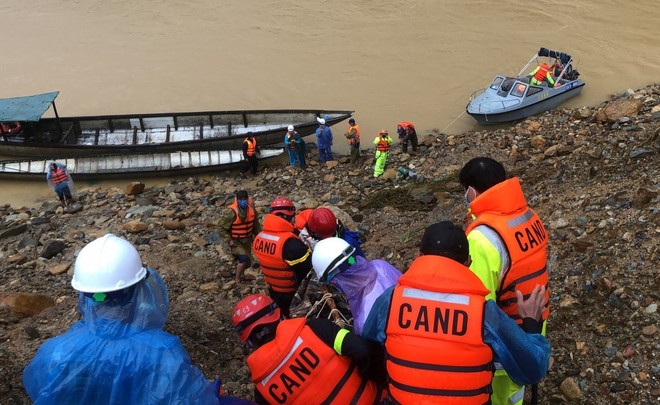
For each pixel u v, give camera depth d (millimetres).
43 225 14508
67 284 10211
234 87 23656
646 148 9648
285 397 3307
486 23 26812
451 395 2826
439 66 23641
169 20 30641
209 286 9641
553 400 5090
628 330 5410
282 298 6301
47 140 19703
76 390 2756
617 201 7742
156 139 19844
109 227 14188
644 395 4766
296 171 17750
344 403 3254
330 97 22344
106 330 2836
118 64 26375
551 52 19375
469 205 3934
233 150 18422
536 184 11586
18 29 30672
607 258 6383
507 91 18875
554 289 6453
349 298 3865
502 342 2904
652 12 25859
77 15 32094
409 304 3004
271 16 29938
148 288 3021
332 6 30438
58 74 25797
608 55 22609
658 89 18641
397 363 2939
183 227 13547
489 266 3523
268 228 6219
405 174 15812
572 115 17266
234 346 7230
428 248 3182
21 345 7133
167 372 2824
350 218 12422
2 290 10156
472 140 17578
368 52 25406
